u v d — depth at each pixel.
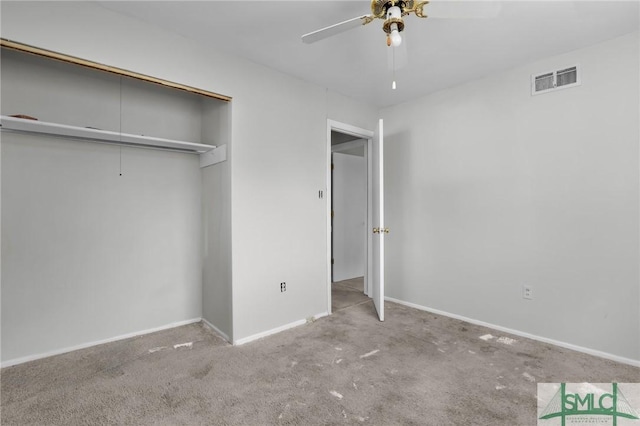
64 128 2.26
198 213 3.30
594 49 2.49
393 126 3.94
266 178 2.95
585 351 2.54
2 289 2.33
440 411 1.81
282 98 3.06
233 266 2.72
